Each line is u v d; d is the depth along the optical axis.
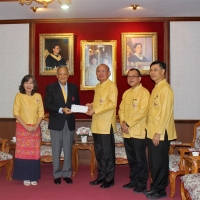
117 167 6.66
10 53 6.94
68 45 6.81
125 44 6.75
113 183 5.07
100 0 5.60
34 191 4.79
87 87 6.81
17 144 5.15
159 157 4.35
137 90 4.79
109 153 4.90
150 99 4.51
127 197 4.50
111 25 6.82
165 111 4.25
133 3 5.79
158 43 6.78
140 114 4.64
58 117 5.12
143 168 4.71
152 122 4.38
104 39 6.82
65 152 5.21
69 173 5.29
